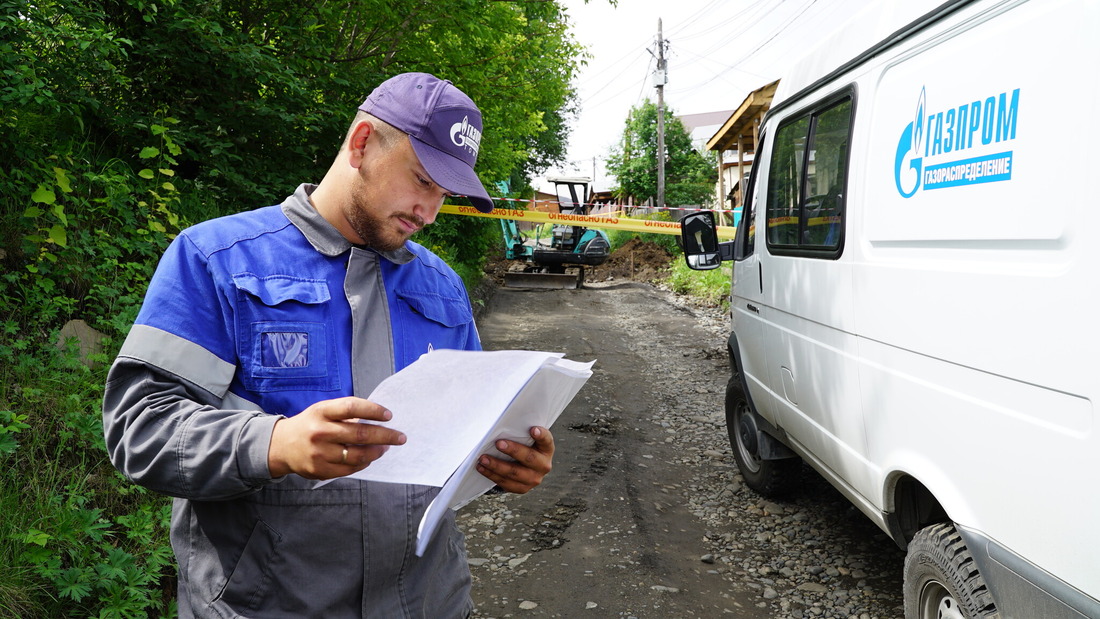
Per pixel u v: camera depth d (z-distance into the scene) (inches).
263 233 48.8
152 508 109.5
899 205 89.0
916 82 87.3
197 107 191.6
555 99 351.3
